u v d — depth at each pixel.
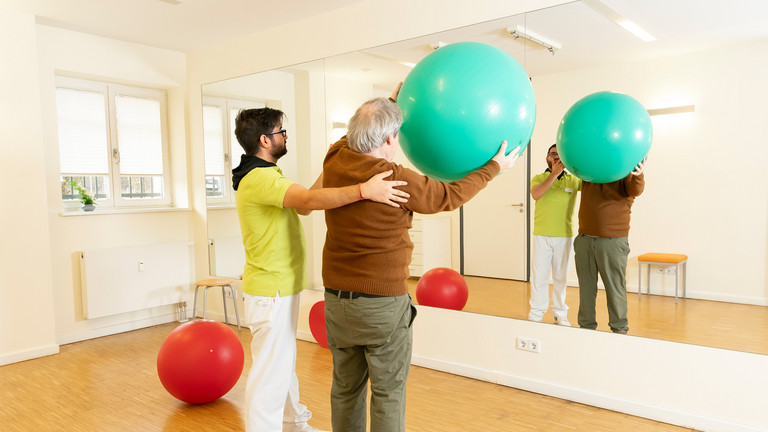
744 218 2.21
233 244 4.43
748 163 2.18
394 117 1.58
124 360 3.61
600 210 2.54
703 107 2.26
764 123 2.14
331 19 3.56
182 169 4.76
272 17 3.68
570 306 2.70
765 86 2.12
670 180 2.36
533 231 2.79
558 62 2.62
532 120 1.57
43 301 3.69
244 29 3.96
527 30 2.71
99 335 4.21
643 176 2.42
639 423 2.45
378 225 1.57
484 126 1.46
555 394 2.78
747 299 2.22
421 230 3.25
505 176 2.88
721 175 2.24
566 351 2.73
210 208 4.61
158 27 3.90
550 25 2.63
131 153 4.55
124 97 4.50
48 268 3.71
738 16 2.16
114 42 4.23
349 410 1.83
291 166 3.91
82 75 4.13
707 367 2.32
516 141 1.56
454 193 1.53
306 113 3.77
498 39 2.81
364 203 1.57
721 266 2.27
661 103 2.35
